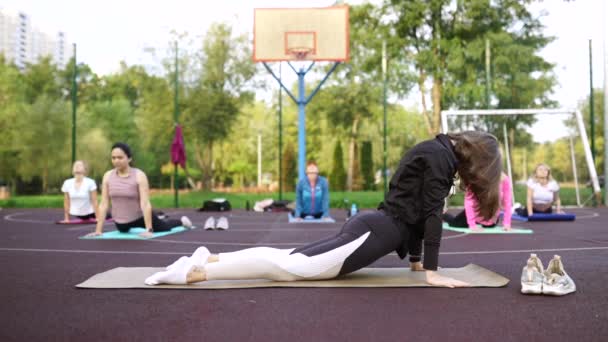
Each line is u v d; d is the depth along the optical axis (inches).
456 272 164.6
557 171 1336.1
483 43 1045.2
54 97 1534.2
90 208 425.7
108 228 369.4
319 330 103.2
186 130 1190.9
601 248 244.1
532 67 1053.2
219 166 1690.5
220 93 1184.8
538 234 315.6
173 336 99.7
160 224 327.9
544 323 108.0
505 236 305.4
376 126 1460.4
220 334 100.7
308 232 344.2
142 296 134.0
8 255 225.1
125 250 241.3
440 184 140.3
